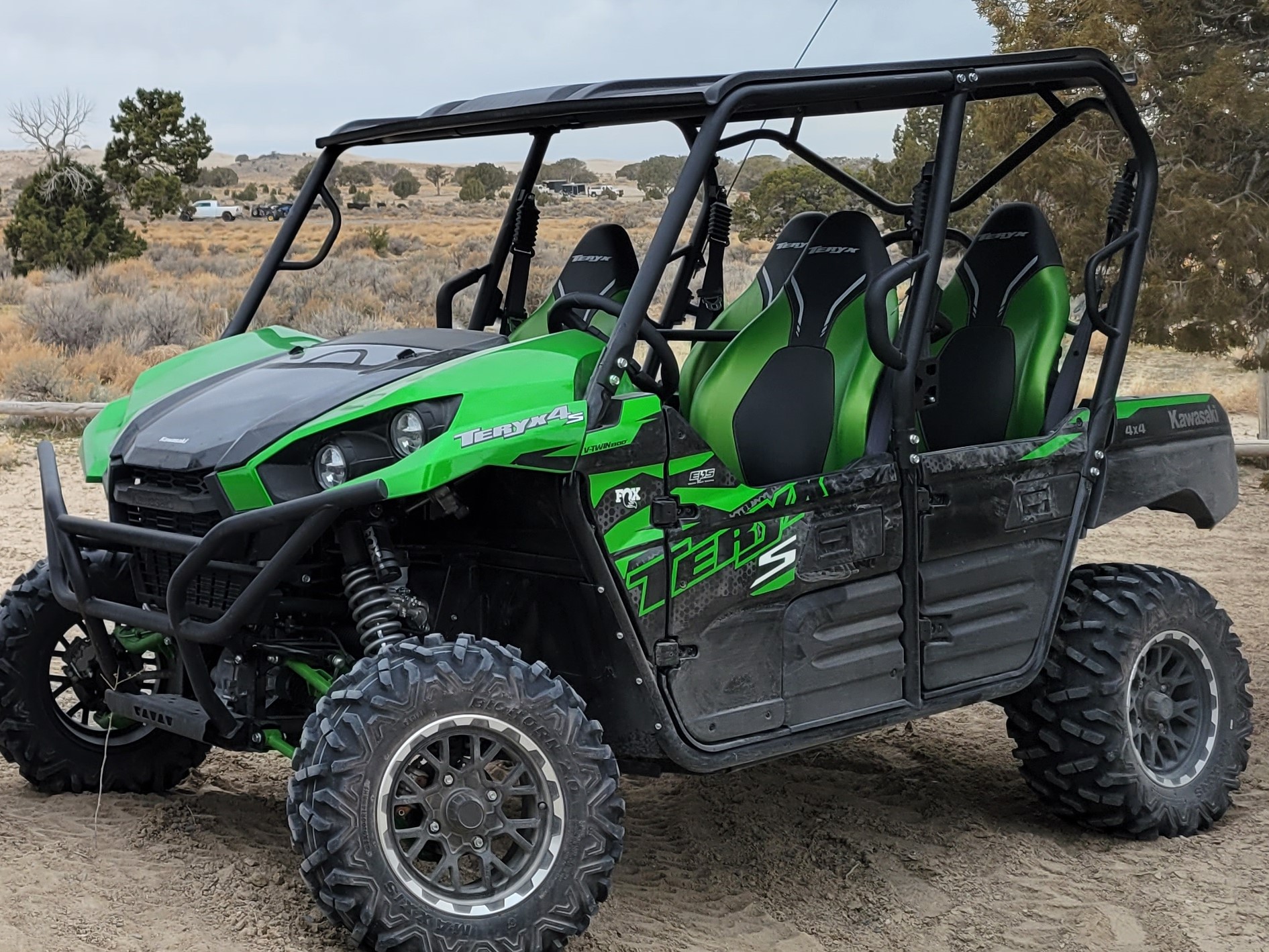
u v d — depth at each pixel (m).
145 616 3.57
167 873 3.67
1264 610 7.53
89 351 17.05
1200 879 4.34
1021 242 4.87
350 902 3.18
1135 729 4.63
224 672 3.91
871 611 4.09
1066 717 4.57
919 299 4.04
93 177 33.88
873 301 3.83
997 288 4.88
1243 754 4.88
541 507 3.61
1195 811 4.71
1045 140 4.84
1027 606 4.49
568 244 31.08
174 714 3.70
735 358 4.39
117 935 3.26
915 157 18.84
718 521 3.74
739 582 3.79
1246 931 3.98
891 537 4.10
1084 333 4.78
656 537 3.64
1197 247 7.45
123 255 33.69
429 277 24.11
